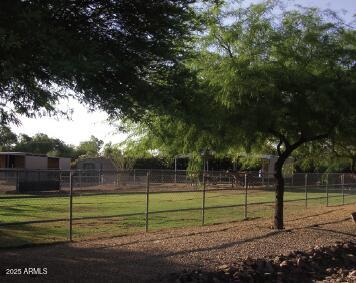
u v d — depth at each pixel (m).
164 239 13.59
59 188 33.38
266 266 10.70
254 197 35.50
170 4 7.18
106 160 58.41
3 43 5.35
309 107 13.65
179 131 14.09
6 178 41.69
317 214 22.78
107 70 6.64
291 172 22.27
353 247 14.10
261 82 12.87
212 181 43.75
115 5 6.85
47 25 5.82
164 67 7.41
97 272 9.30
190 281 9.08
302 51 13.68
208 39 13.70
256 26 13.60
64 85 6.76
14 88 7.26
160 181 46.62
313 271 11.27
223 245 12.77
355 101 13.52
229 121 13.60
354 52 13.89
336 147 18.19
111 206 26.39
